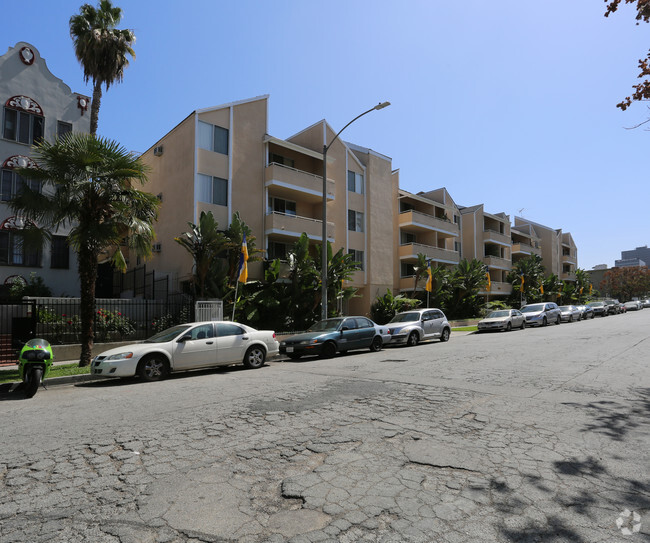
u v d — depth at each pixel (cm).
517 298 4509
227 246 1795
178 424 579
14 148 1836
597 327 2469
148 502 352
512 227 5941
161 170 2281
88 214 1154
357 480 388
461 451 458
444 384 827
